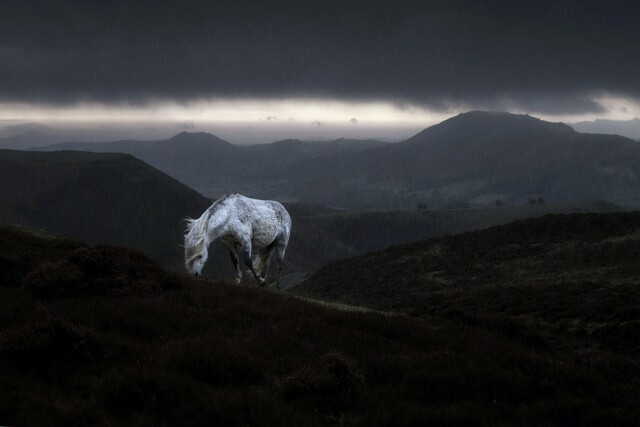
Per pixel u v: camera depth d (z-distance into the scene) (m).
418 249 56.31
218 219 18.77
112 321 10.25
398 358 10.11
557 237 49.31
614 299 23.50
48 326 8.05
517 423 7.52
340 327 12.32
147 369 7.68
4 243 16.66
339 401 7.69
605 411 8.38
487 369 9.72
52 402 6.63
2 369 7.34
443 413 7.42
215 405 6.93
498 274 40.84
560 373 10.54
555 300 25.44
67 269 12.36
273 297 15.75
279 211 21.88
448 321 15.65
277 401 7.57
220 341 9.69
